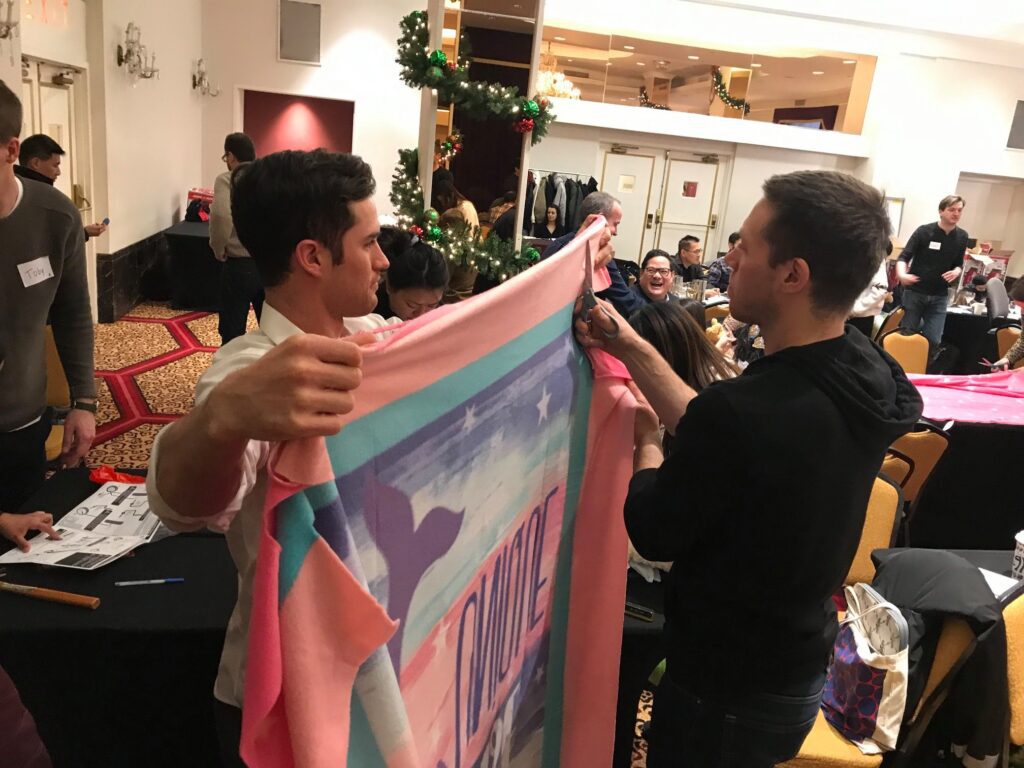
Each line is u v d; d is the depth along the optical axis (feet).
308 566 2.08
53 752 4.72
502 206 13.51
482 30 12.82
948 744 6.54
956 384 13.03
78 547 5.26
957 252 21.68
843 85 33.96
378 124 32.04
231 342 3.27
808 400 3.47
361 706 2.43
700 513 3.55
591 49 31.27
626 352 4.21
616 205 11.55
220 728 3.41
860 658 5.94
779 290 3.59
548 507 4.09
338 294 3.25
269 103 33.24
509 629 3.84
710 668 3.93
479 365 3.10
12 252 6.14
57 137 18.62
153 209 25.04
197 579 5.10
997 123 33.63
